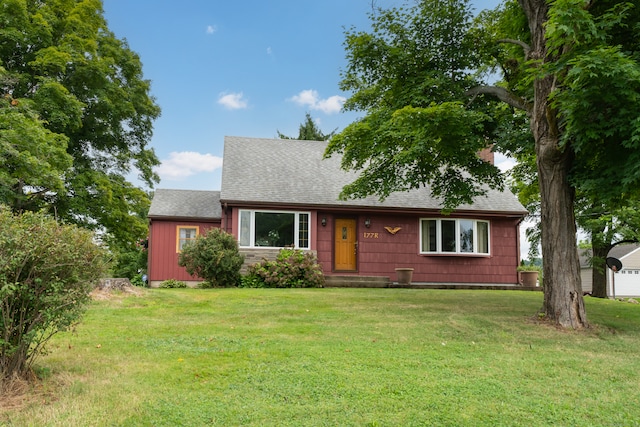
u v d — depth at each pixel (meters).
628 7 5.75
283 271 12.21
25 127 10.75
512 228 15.84
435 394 3.42
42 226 3.20
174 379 3.59
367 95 10.31
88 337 5.03
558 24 5.34
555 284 6.66
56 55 13.45
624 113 5.48
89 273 3.43
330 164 16.80
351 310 7.43
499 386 3.69
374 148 9.18
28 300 3.20
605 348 5.24
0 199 11.39
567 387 3.72
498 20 9.31
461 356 4.62
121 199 17.16
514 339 5.56
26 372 3.40
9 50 13.75
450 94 8.91
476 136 8.66
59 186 11.99
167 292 9.41
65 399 3.08
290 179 15.24
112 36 17.42
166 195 16.48
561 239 6.69
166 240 14.91
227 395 3.26
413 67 9.38
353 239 15.09
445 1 8.95
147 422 2.75
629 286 29.67
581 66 5.26
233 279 12.02
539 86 6.74
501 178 10.23
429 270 15.16
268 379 3.64
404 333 5.67
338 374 3.82
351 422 2.85
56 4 14.86
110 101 15.94
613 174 6.19
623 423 3.00
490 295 10.66
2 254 3.00
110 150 17.94
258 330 5.63
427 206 15.04
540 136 6.83
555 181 6.79
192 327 5.73
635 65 5.39
